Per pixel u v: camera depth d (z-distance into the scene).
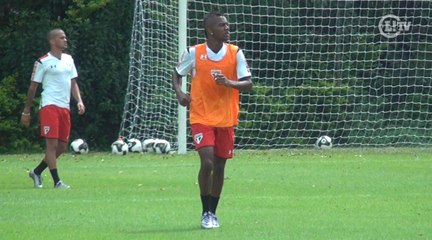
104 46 85.75
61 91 50.62
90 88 85.56
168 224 37.19
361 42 87.56
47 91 50.41
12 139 84.75
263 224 37.06
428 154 75.44
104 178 55.50
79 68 85.31
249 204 43.19
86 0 86.12
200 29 86.12
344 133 87.19
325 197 45.94
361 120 87.56
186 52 35.78
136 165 64.69
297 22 86.75
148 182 53.03
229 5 85.06
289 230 35.50
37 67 50.72
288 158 70.88
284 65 87.00
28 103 51.31
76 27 85.56
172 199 45.12
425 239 33.56
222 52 35.69
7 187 50.72
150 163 66.38
